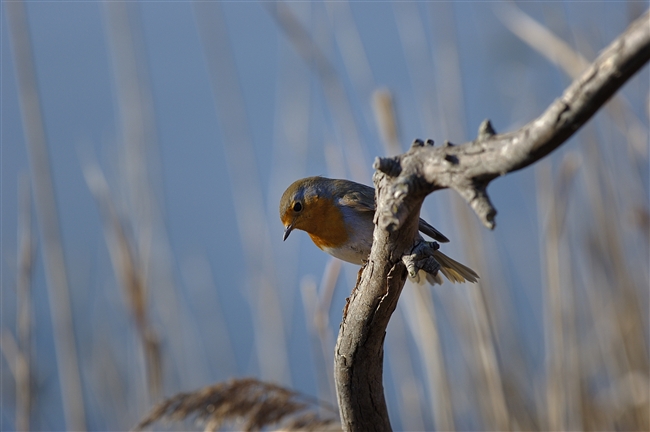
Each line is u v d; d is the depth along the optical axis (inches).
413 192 133.6
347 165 438.9
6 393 435.5
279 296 464.4
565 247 387.2
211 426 267.7
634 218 404.5
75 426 394.0
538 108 466.3
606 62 98.4
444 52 442.6
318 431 263.7
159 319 472.1
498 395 359.3
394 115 356.8
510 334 420.5
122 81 468.4
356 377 184.2
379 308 172.9
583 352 416.8
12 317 458.3
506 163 112.9
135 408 449.4
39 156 400.8
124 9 471.5
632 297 402.0
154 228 472.7
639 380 390.0
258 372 495.2
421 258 160.2
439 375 374.9
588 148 412.5
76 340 399.9
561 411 377.1
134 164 457.1
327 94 421.7
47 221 399.2
